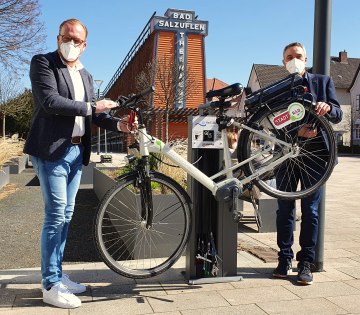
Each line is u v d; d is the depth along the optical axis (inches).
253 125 148.9
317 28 168.7
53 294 134.6
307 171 158.4
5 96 1155.3
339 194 447.2
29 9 626.2
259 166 151.8
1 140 520.7
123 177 142.7
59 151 135.9
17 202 370.3
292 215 165.2
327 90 162.7
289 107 146.3
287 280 161.2
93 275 164.1
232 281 159.0
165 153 146.8
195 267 157.4
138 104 145.2
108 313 130.0
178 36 1290.6
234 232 160.1
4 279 157.3
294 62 157.6
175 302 138.9
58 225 137.9
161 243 195.3
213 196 160.2
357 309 134.9
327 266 180.1
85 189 472.1
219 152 154.6
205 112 161.0
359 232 253.4
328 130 152.8
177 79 1064.8
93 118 154.5
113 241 225.9
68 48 134.0
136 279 159.6
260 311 132.5
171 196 193.8
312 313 131.5
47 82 132.0
